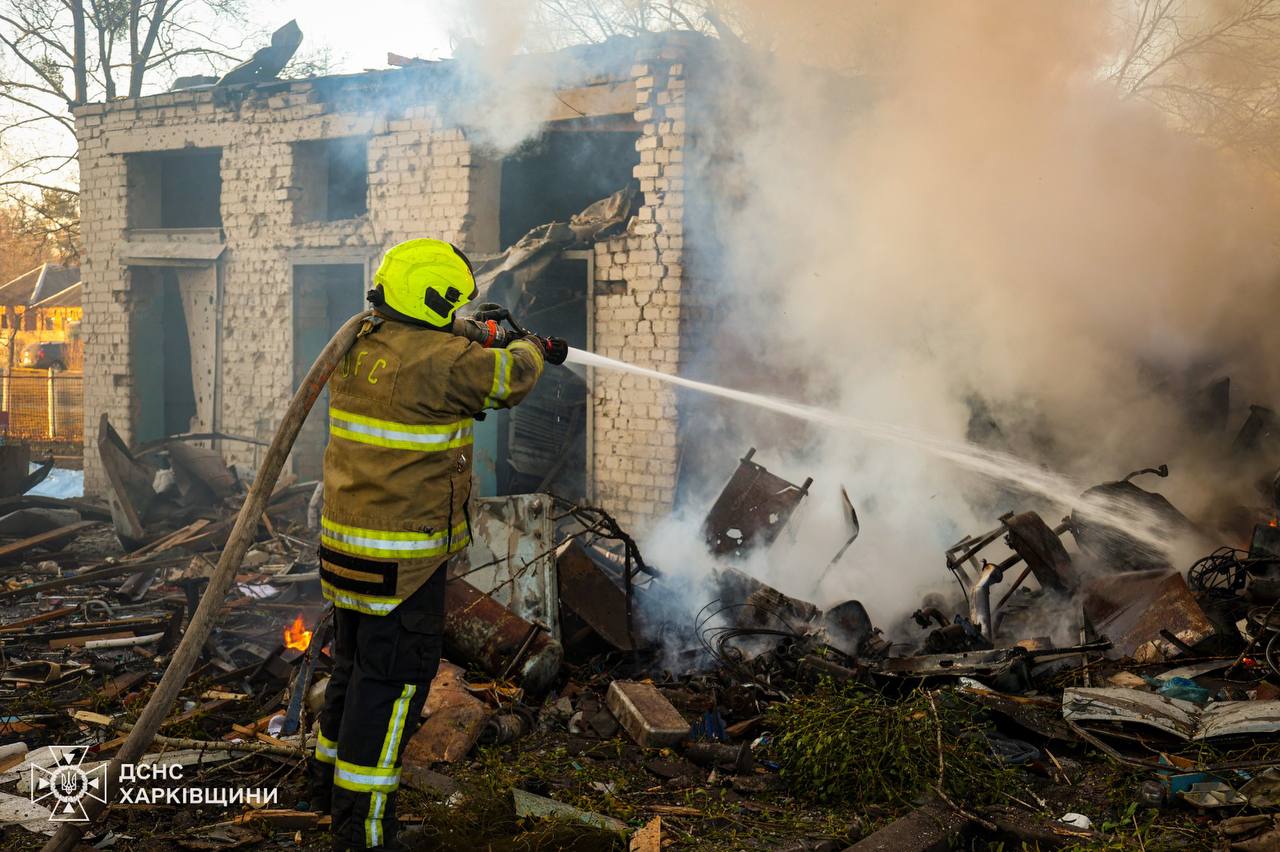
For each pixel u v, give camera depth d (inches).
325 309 526.6
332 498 131.0
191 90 536.1
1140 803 159.3
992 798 161.0
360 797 127.3
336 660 143.8
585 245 423.2
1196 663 225.9
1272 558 277.4
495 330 138.0
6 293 1444.4
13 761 175.6
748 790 168.1
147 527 420.2
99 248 585.3
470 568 230.1
